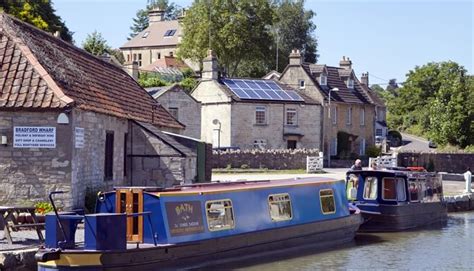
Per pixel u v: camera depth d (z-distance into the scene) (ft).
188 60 350.02
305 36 363.35
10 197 73.87
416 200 110.01
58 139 73.87
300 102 223.10
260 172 177.17
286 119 220.43
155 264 62.23
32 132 73.87
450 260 79.05
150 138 94.17
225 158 184.03
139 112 104.99
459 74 369.50
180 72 292.61
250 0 290.76
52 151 74.02
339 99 242.37
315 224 85.05
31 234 66.80
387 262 77.25
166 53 384.27
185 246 65.72
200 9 292.40
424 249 86.84
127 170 94.32
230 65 298.56
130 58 396.78
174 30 389.19
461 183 179.22
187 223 67.05
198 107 199.93
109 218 58.29
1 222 69.10
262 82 228.02
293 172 178.60
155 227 64.49
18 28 82.28
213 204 70.90
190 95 200.95
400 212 103.24
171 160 93.20
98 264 57.41
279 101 218.18
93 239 57.93
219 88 211.82
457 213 134.92
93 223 57.93
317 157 183.73
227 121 209.77
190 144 110.52
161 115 122.01
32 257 57.00
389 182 104.01
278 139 218.18
